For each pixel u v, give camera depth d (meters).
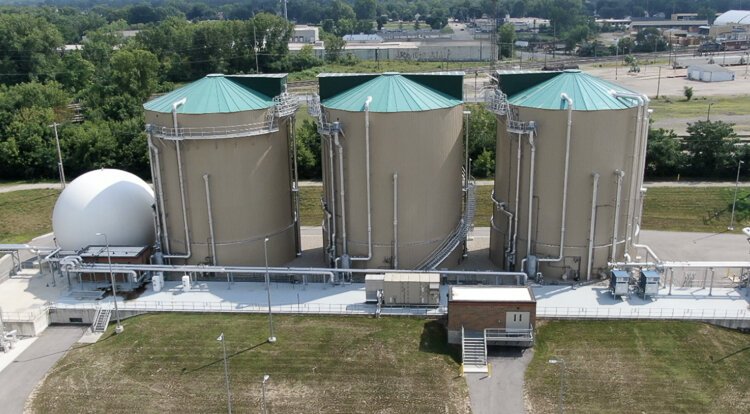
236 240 55.62
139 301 52.12
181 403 40.25
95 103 125.31
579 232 52.03
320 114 54.09
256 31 177.12
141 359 44.84
